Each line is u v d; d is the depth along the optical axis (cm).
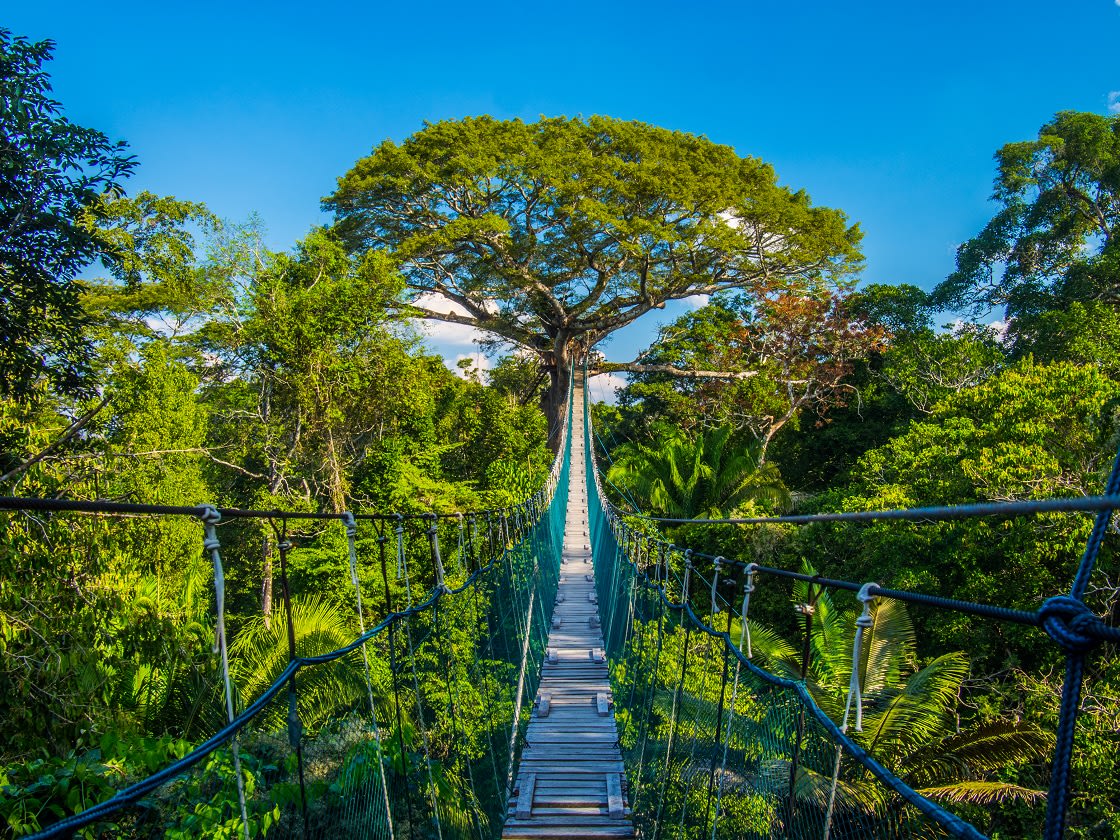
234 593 1716
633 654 892
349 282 1934
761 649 1209
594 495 1862
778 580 1677
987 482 1229
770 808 345
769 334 2972
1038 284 2664
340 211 3134
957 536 1263
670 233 2947
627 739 822
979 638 1171
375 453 1881
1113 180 2578
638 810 692
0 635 613
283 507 1614
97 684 693
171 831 472
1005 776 977
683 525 2048
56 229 741
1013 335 2616
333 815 504
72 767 500
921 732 971
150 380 1337
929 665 1028
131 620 768
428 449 2072
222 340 1811
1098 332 2102
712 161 3347
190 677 828
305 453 1858
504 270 3041
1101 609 1095
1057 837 105
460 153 2941
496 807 752
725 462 2386
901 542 1330
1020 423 1301
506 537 1089
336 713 873
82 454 895
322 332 1827
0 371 763
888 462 1700
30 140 690
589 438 2580
